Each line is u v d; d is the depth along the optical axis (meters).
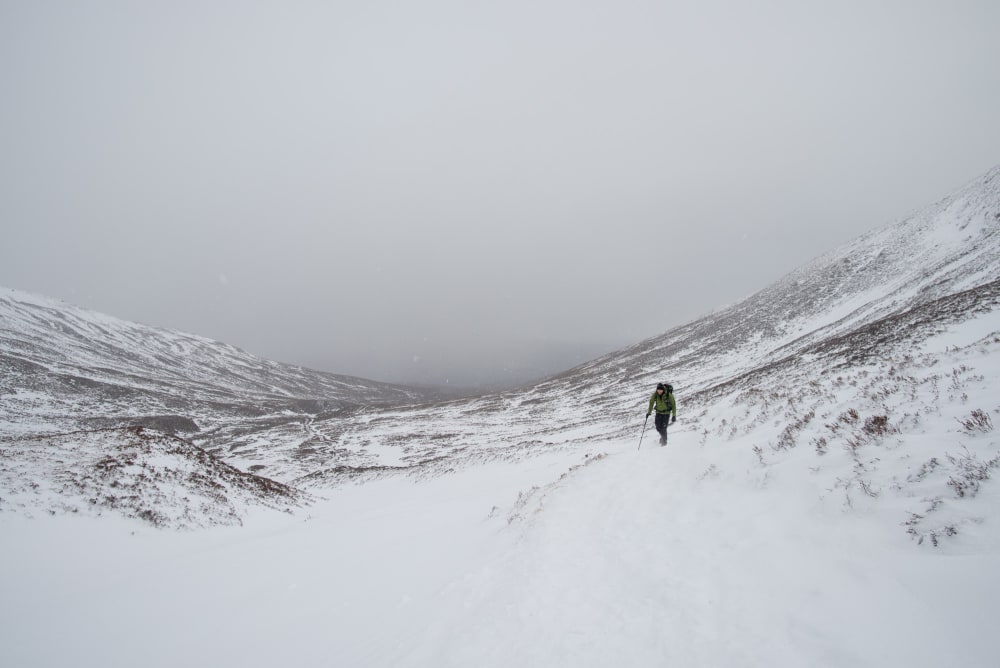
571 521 8.67
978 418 5.56
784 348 50.78
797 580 4.38
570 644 4.66
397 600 7.96
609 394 69.56
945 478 4.72
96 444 17.80
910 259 59.59
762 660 3.52
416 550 11.39
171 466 17.41
